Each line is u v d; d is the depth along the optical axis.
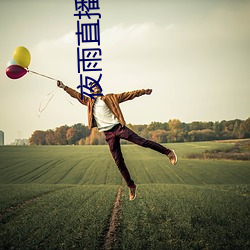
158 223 8.58
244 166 20.25
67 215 9.39
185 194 12.88
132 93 4.99
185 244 6.92
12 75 5.98
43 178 20.23
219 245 6.89
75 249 6.74
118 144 4.97
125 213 9.72
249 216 9.20
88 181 19.98
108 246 6.99
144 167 21.41
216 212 9.50
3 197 12.35
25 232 7.86
